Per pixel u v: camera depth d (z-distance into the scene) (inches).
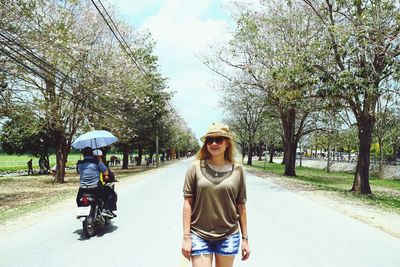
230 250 144.5
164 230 350.0
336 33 629.9
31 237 327.3
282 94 821.2
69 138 1050.1
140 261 253.0
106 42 1039.6
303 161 3314.5
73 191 784.3
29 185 986.7
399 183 1451.8
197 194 144.9
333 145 2124.8
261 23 941.2
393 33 605.0
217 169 147.1
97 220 333.1
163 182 881.5
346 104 882.8
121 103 1184.8
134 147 1955.0
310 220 400.8
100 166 346.6
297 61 722.2
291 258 259.6
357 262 251.1
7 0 586.2
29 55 655.8
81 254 271.6
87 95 925.2
